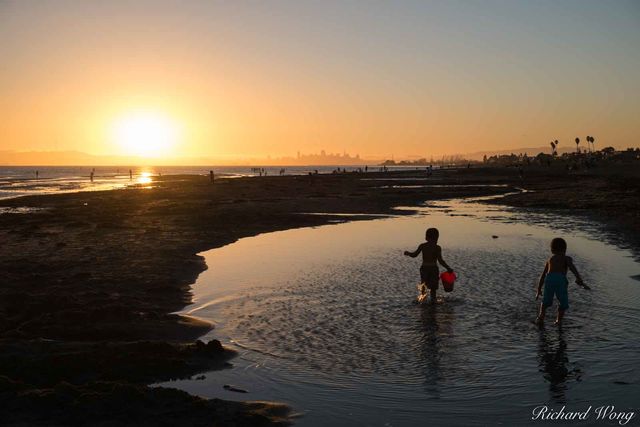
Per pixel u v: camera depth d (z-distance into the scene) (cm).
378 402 636
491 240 2009
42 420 558
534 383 684
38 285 1258
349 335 886
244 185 6969
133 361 739
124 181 9994
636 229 2272
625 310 1013
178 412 583
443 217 2989
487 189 6103
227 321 983
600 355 780
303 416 600
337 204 3903
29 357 736
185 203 3969
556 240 961
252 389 678
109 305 1021
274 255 1712
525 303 1072
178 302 1125
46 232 2300
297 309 1054
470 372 722
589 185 5900
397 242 1998
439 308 1041
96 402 584
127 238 2106
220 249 1848
